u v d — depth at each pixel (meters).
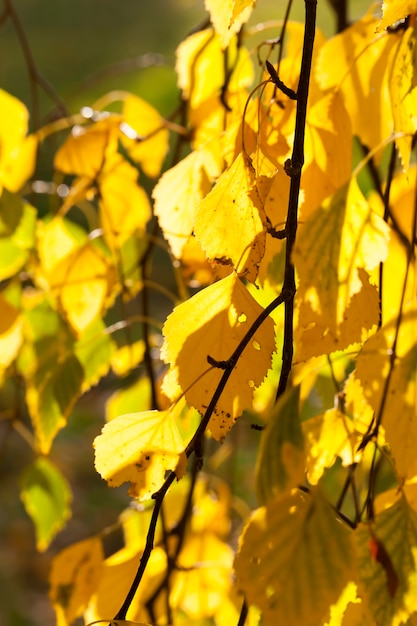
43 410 1.01
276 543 0.66
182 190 0.88
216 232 0.76
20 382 1.09
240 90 0.95
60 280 1.01
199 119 0.96
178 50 0.97
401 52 0.75
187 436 1.02
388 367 0.72
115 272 1.02
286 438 0.65
